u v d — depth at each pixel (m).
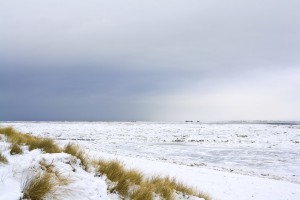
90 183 5.17
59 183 4.68
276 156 27.44
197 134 60.12
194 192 8.46
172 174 14.22
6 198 3.53
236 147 34.66
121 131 68.38
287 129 82.44
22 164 4.89
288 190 13.70
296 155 28.17
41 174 4.67
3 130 8.88
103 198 4.85
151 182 7.27
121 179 5.74
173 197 6.66
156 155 26.28
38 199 3.97
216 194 11.37
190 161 23.66
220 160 24.80
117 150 28.23
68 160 5.87
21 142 7.19
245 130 77.56
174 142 40.66
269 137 51.16
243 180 15.16
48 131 55.53
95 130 70.19
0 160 4.84
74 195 4.53
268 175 18.88
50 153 6.10
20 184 4.14
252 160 24.98
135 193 5.60
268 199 11.80
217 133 63.94
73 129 71.06
